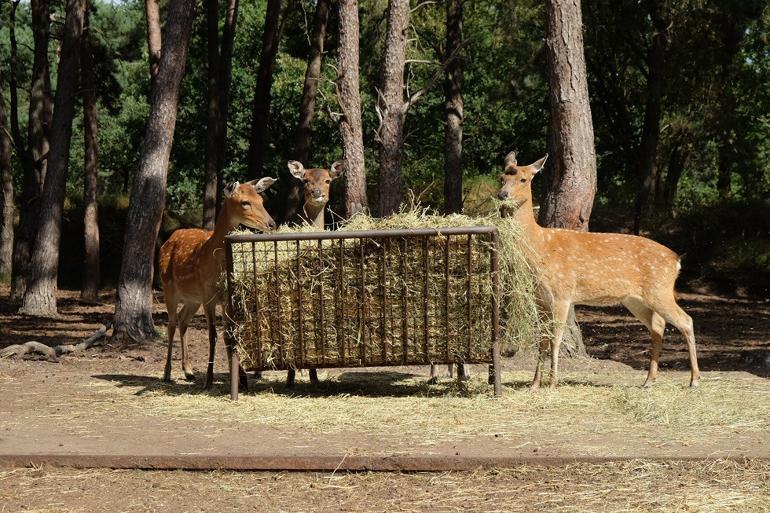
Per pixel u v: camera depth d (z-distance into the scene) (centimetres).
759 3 2948
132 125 3916
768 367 1379
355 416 824
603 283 966
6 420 838
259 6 4106
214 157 2622
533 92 3088
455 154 2917
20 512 586
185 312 1097
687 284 2956
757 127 4103
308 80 2711
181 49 1595
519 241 940
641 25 3073
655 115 3156
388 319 910
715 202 3381
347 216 1839
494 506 582
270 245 916
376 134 1850
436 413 834
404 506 586
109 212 3459
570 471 648
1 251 2920
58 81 2202
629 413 828
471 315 902
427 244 897
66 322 2059
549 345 976
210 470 673
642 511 567
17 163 4688
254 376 1092
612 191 3491
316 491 622
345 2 1822
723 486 611
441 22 3538
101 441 739
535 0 2723
